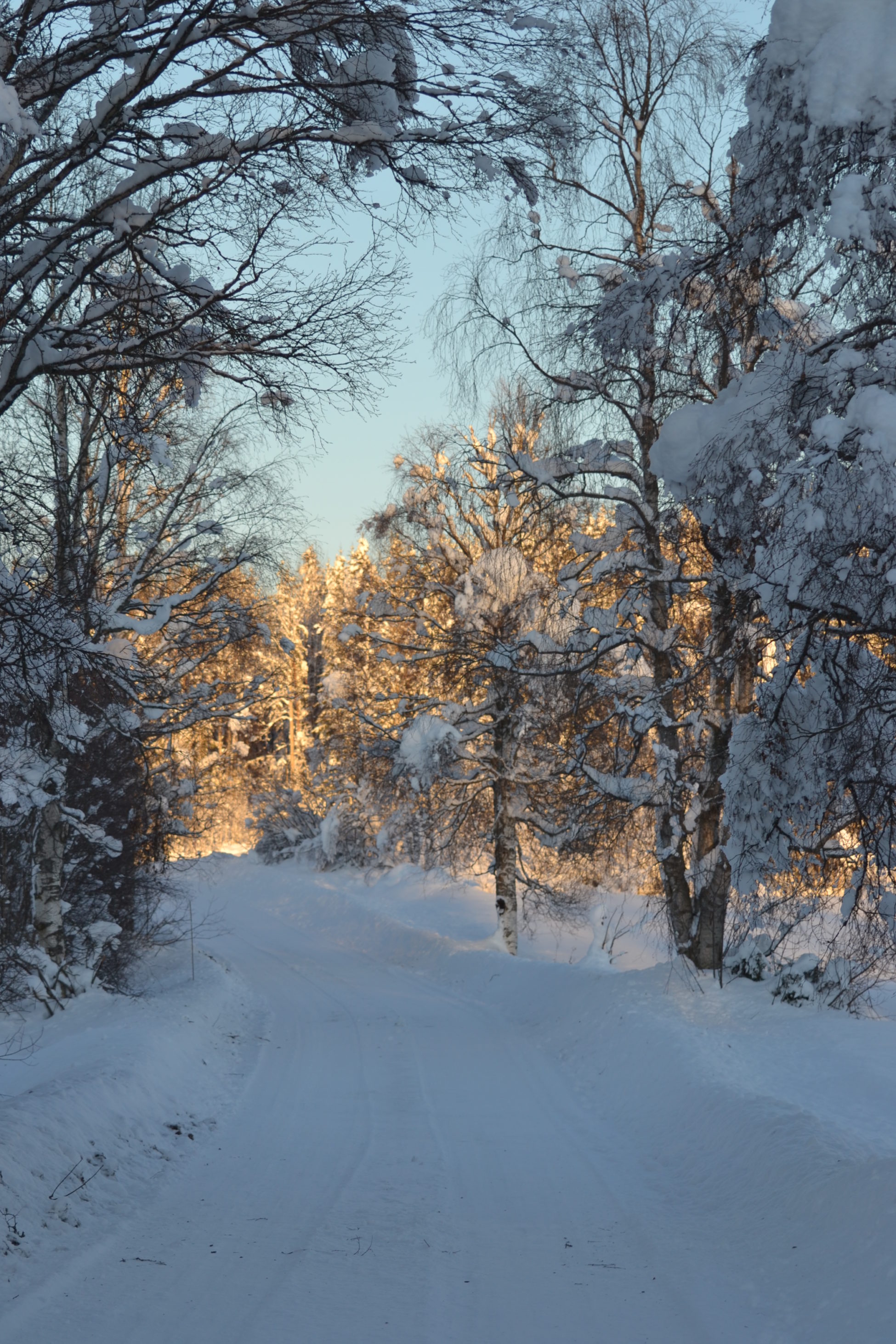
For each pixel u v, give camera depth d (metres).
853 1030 13.67
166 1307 6.00
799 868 12.48
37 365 7.49
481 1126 11.12
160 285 7.68
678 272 10.16
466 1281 6.65
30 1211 7.27
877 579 7.30
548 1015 18.36
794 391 8.20
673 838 17.89
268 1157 9.61
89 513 14.91
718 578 14.60
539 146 7.87
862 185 7.17
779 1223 7.56
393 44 7.33
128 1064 11.51
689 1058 12.25
